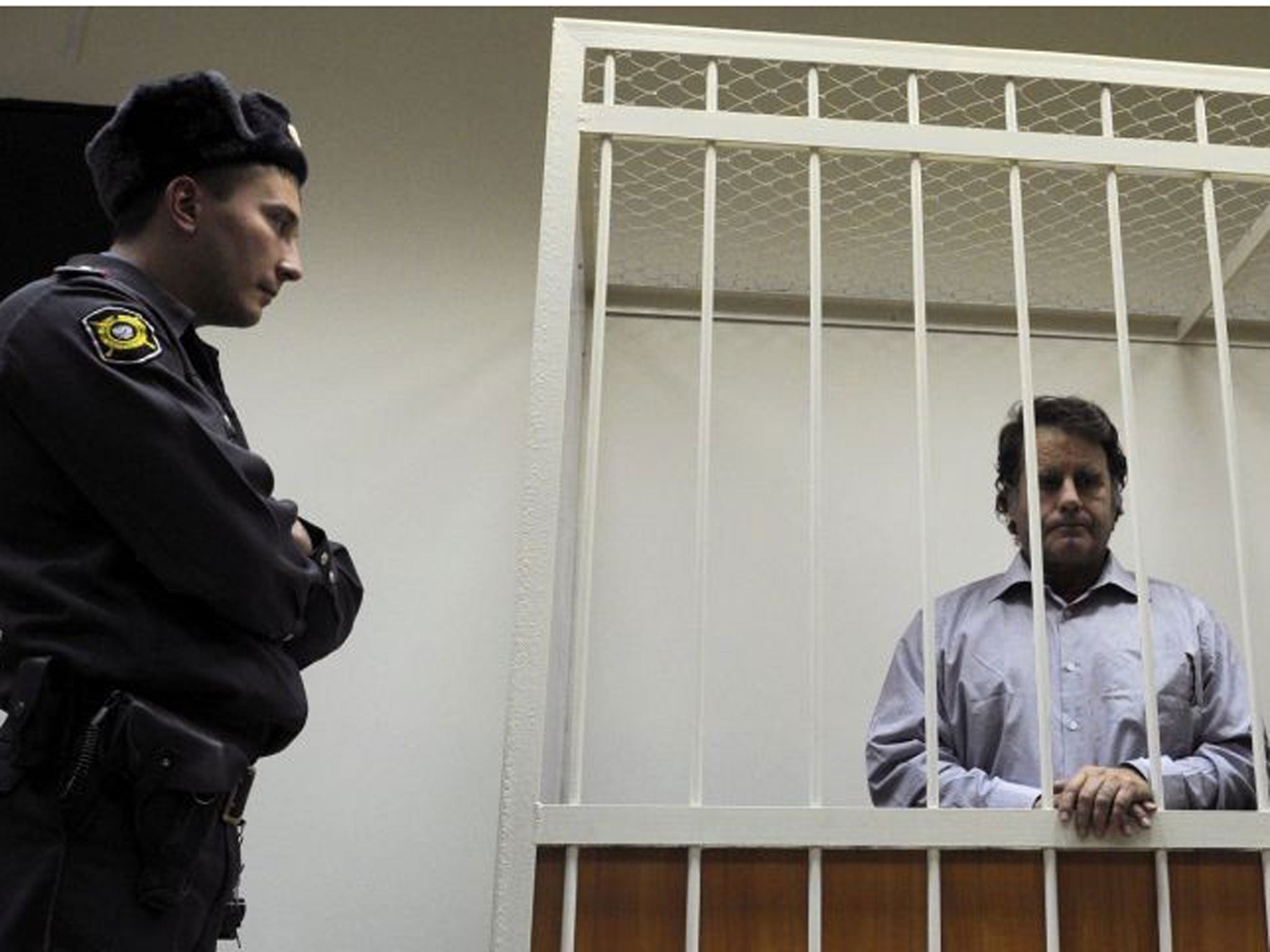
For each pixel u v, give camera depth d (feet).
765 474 8.74
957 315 9.09
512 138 9.45
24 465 4.22
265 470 4.40
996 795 5.94
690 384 8.89
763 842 5.16
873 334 9.09
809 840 5.16
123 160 4.71
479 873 7.98
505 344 8.98
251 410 8.71
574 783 5.26
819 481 5.58
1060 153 6.12
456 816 8.08
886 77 9.50
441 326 9.00
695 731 5.32
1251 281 9.06
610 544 8.55
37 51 9.30
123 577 4.15
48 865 3.80
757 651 8.40
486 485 8.68
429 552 8.54
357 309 9.00
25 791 3.89
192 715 4.16
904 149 6.07
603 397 8.84
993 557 8.63
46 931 3.73
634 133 6.02
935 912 5.14
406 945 7.84
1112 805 5.14
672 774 8.16
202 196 4.68
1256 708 5.46
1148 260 9.19
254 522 4.21
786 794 8.16
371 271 9.09
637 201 9.16
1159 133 9.41
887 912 5.17
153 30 9.45
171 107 4.70
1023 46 9.62
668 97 9.48
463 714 8.27
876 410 8.91
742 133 6.04
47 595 4.06
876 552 8.62
